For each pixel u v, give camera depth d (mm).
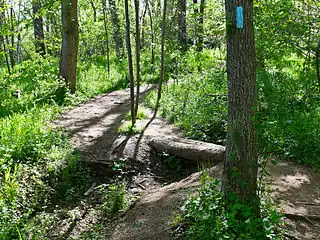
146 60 9242
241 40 1866
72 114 5016
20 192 2795
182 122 4371
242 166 1967
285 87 4531
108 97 6395
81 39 9766
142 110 5090
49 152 3350
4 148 3191
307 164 2992
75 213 2791
